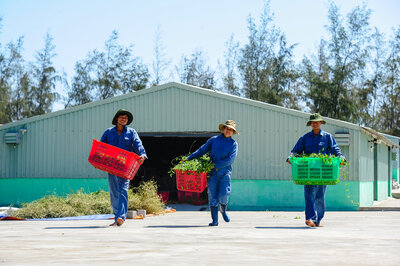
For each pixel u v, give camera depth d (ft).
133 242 14.89
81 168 61.11
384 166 75.82
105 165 23.76
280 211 53.52
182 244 14.26
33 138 62.69
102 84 156.56
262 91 143.02
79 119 61.57
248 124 57.47
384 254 12.00
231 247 13.44
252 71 146.10
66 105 162.61
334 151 24.64
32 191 62.28
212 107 58.44
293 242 14.87
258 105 57.31
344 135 53.88
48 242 14.98
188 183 25.09
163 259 11.04
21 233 19.22
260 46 145.69
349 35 139.85
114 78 156.56
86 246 13.76
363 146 56.65
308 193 24.09
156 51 146.82
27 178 62.54
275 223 27.09
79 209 36.88
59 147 61.87
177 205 60.59
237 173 57.21
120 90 156.97
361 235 17.81
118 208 24.38
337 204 54.44
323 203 24.39
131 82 157.07
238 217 36.40
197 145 76.28
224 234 18.01
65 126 61.87
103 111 61.00
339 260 10.92
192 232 19.08
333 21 140.46
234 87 151.33
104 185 60.39
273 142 56.85
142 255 11.75
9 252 12.33
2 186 63.31
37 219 33.86
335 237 16.80
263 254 11.94
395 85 151.12
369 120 151.64
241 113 57.72
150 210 40.47
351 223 26.89
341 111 139.54
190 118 58.85
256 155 57.11
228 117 57.98
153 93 59.88
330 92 139.13
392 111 151.74
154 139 75.97
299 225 25.05
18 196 62.64
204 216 38.55
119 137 24.85
